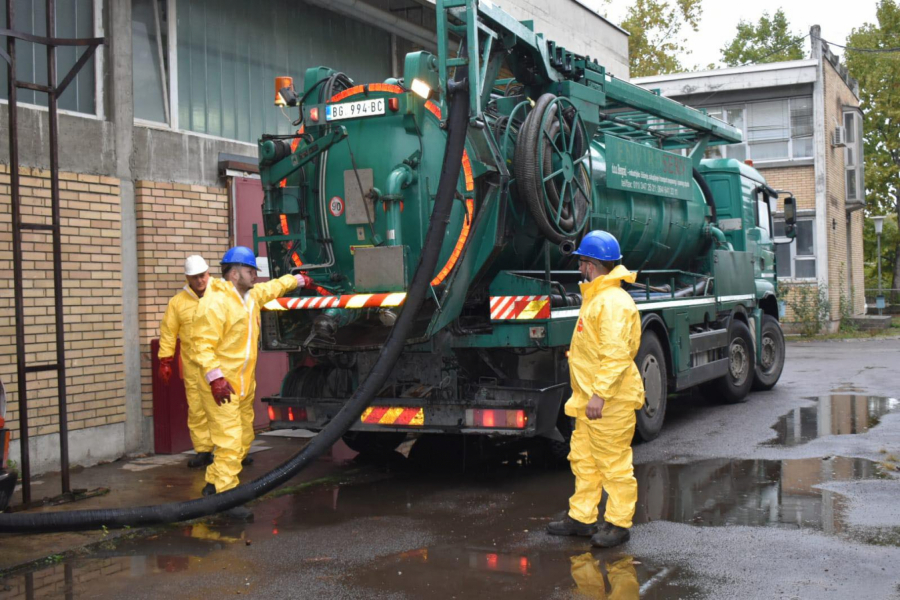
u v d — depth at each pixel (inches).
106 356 322.7
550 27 586.9
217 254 365.4
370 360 292.2
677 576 190.1
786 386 530.6
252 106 402.3
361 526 237.6
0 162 290.5
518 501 264.4
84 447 315.3
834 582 183.8
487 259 280.7
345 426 251.8
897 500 251.6
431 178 280.2
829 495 258.2
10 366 292.4
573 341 223.6
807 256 1035.9
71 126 311.4
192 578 196.5
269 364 387.9
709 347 415.2
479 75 280.1
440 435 359.3
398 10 479.8
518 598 179.5
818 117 1025.5
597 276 221.8
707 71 1066.7
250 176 381.4
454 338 287.4
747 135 1067.9
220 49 383.9
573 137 311.9
